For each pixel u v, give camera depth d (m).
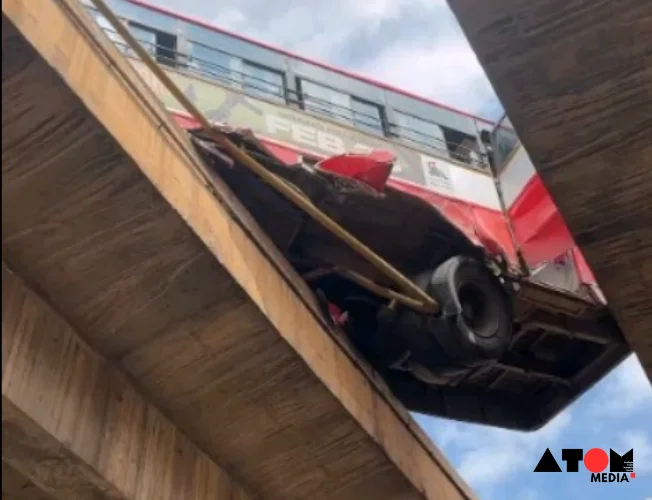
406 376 11.74
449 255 10.62
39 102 6.11
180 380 7.89
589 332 11.96
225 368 7.89
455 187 12.46
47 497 7.21
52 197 6.54
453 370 9.95
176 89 8.08
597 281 10.27
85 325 7.34
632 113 8.89
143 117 7.17
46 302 7.10
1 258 6.37
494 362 10.10
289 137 11.25
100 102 6.50
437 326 9.66
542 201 11.95
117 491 7.13
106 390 7.43
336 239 9.91
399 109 13.06
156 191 6.71
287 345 7.86
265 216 9.33
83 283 7.07
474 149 13.41
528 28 8.50
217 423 8.28
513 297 11.02
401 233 10.34
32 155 6.32
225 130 8.66
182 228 6.93
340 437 8.66
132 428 7.58
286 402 8.25
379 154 9.68
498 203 12.64
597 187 9.43
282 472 8.84
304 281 9.26
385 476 9.06
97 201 6.64
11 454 6.66
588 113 8.94
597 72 8.69
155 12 11.42
